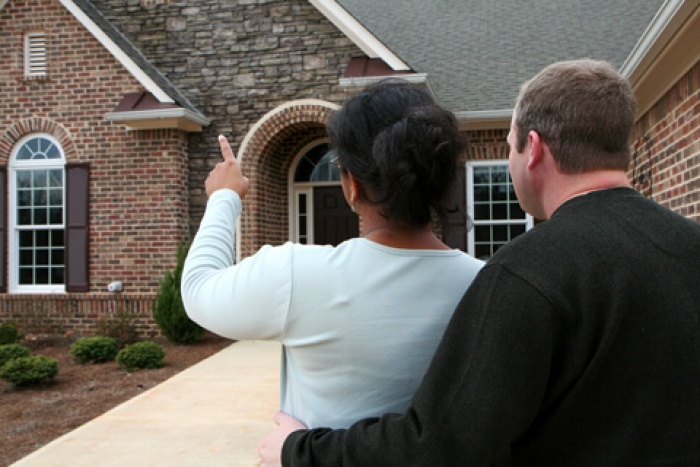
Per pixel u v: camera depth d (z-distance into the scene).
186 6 9.41
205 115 9.27
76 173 9.10
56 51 9.17
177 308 8.22
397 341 1.27
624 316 1.04
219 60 9.27
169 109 8.41
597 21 10.91
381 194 1.29
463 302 1.12
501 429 1.01
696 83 4.36
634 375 1.04
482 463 1.02
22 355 7.07
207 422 4.57
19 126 9.27
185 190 9.16
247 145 9.01
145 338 8.78
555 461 1.09
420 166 1.25
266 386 5.68
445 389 1.06
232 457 3.84
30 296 9.04
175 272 8.38
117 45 8.91
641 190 6.19
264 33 9.14
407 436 1.07
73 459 3.83
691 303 1.07
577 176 1.22
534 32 10.88
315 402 1.30
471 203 9.10
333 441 1.18
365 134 1.30
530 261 1.08
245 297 1.29
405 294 1.29
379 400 1.27
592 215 1.15
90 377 6.61
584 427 1.07
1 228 9.30
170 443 4.11
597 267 1.06
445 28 11.45
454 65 10.20
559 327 1.04
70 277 9.09
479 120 8.82
